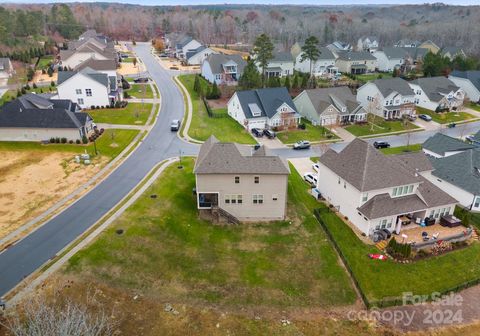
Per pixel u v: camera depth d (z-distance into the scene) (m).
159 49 150.25
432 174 49.81
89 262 31.03
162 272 31.66
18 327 20.81
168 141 60.53
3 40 130.50
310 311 29.47
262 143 63.62
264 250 36.34
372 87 81.88
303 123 74.31
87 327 22.05
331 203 44.78
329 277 33.09
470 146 53.69
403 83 83.38
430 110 86.25
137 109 76.00
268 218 41.75
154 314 27.41
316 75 114.38
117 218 37.56
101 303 27.52
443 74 106.12
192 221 39.75
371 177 39.03
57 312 25.45
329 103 73.88
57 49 139.38
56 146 56.16
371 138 69.00
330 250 36.62
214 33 194.12
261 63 100.62
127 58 132.38
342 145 64.75
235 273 32.88
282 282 32.22
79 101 74.75
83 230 35.38
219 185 40.00
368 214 37.81
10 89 89.00
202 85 96.94
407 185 39.88
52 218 37.38
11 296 27.23
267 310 29.16
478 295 32.16
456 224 40.31
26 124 56.44
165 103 81.56
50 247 32.78
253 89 79.38
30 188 43.53
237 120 72.44
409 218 41.38
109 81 80.25
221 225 40.12
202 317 27.72
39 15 170.38
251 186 40.06
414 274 33.72
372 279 32.94
